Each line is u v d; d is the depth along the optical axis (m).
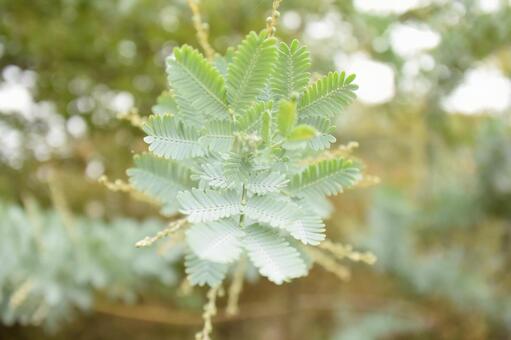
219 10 0.74
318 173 0.31
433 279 0.94
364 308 1.04
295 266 0.27
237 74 0.29
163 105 0.35
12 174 0.87
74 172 0.93
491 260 1.01
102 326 1.04
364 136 1.08
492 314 0.94
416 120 0.97
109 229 0.68
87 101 0.88
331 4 0.78
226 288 0.83
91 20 0.79
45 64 0.86
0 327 0.94
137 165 0.34
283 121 0.28
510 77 0.87
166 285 0.79
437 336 1.01
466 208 0.96
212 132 0.29
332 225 1.03
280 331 1.15
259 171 0.30
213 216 0.28
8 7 0.78
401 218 0.96
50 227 0.66
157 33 0.79
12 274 0.59
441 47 0.77
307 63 0.29
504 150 0.92
